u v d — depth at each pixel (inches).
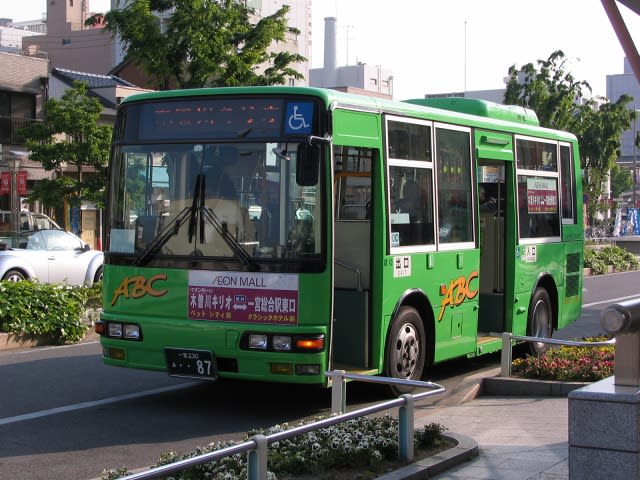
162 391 418.3
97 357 517.0
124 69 1893.5
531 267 506.6
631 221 2454.5
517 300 490.9
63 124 1108.5
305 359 335.9
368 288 375.9
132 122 372.5
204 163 356.2
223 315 347.3
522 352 534.9
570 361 426.3
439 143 419.5
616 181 3796.8
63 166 1389.0
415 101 502.6
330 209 341.7
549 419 345.7
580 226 582.6
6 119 1440.7
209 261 350.0
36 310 564.7
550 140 538.9
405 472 253.0
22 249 819.4
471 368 497.4
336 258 382.9
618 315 195.2
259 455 206.1
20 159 1004.6
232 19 1050.1
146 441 325.1
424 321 412.2
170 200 360.8
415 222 398.3
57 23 2965.1
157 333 356.5
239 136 352.2
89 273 861.8
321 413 374.6
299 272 339.0
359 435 274.8
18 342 555.8
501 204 489.7
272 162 346.6
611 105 1658.5
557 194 548.1
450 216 427.2
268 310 341.4
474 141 450.3
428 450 279.3
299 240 340.8
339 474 250.5
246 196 349.1
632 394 198.5
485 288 493.4
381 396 404.2
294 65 2263.8
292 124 345.7
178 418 362.9
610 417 199.8
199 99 360.5
